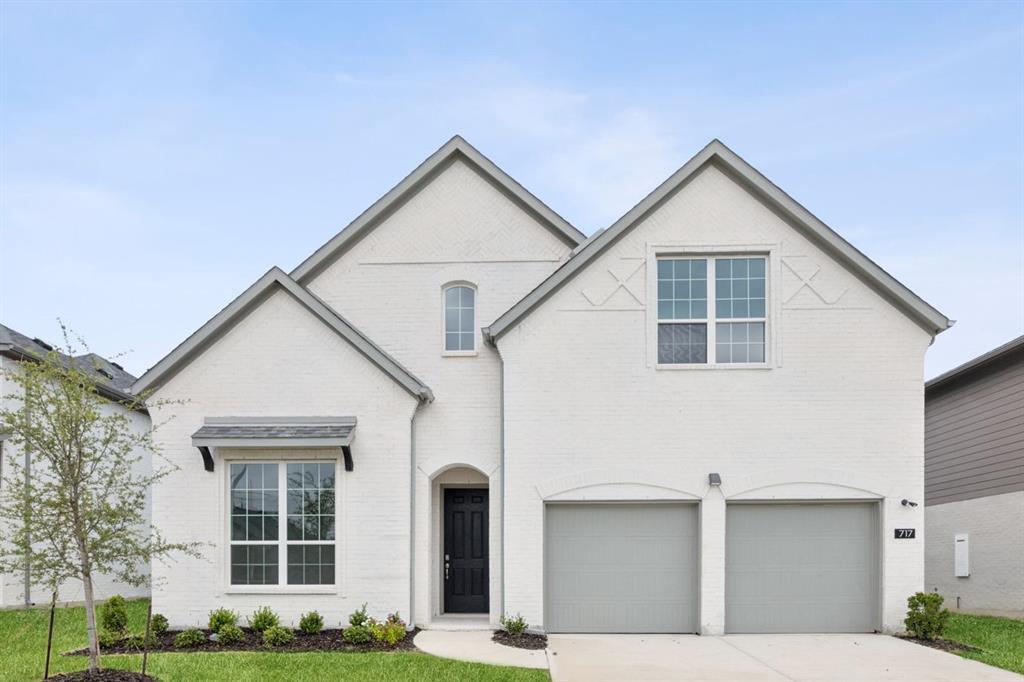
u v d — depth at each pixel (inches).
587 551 576.4
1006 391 706.2
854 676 438.6
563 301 584.1
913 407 571.8
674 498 570.3
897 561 564.7
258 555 563.2
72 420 398.6
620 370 578.6
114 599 522.3
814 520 576.1
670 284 589.3
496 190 645.3
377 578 559.8
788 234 584.1
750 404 574.9
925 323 573.9
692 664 466.6
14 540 401.1
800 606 571.2
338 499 564.1
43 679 393.7
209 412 574.6
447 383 616.1
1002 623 633.6
